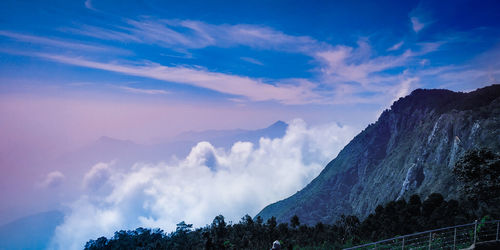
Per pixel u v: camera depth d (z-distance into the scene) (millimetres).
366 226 74062
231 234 91875
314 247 53156
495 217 36469
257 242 88250
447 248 20109
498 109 140750
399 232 59688
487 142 128125
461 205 51750
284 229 88188
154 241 101250
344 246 47688
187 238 95875
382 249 23266
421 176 164625
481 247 18328
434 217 55031
